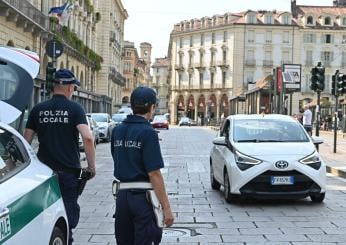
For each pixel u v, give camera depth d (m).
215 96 107.38
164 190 4.40
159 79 165.75
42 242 4.13
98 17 61.16
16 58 5.60
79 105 5.76
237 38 102.50
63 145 5.64
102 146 28.08
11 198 3.72
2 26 25.45
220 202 10.33
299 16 103.06
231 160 10.03
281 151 9.95
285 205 10.00
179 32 116.50
